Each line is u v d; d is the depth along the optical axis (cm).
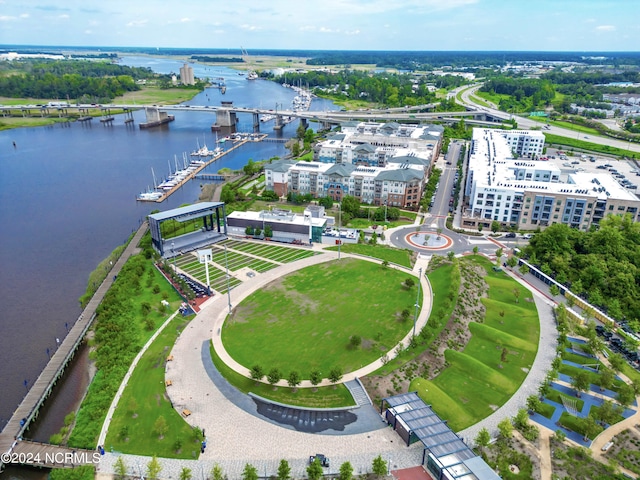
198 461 9856
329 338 13962
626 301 15925
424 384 12119
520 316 15525
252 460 9912
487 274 18350
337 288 16888
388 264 18812
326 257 19562
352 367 12738
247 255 19762
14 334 14962
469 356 13362
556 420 11138
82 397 12225
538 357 13475
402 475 9600
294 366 12775
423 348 13475
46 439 10881
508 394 12025
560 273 17475
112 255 19888
